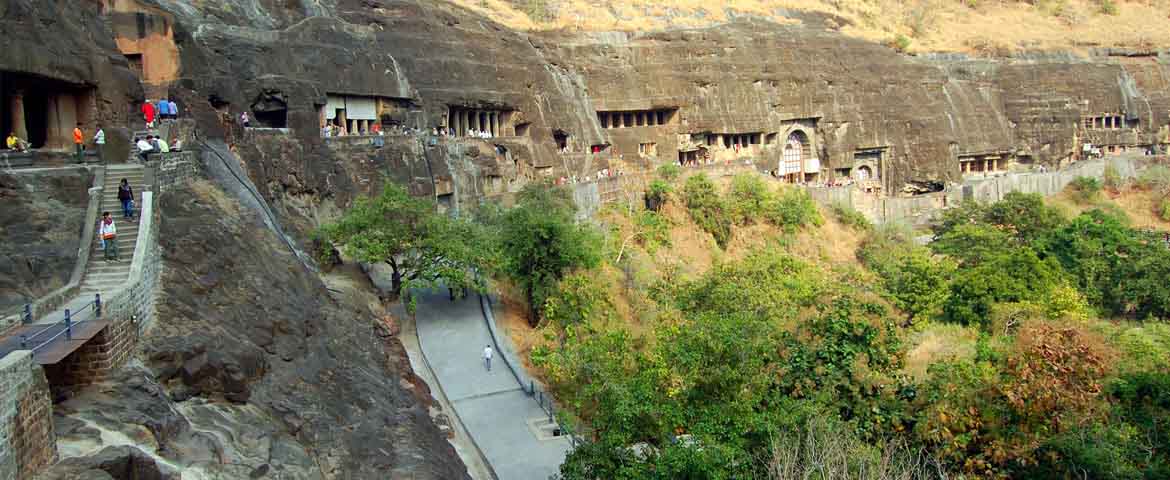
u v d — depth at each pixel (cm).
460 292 4656
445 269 4112
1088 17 13975
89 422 1645
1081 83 11269
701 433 2420
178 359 1986
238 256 2656
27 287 2041
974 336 4734
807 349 2886
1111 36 12581
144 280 2116
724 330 2739
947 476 2534
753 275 4906
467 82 6600
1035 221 7569
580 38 8500
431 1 6950
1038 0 14612
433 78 6328
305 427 2156
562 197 5750
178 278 2300
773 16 10775
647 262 5978
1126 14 14162
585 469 2433
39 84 2797
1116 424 2736
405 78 5912
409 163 5231
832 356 2855
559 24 8850
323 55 5106
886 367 2888
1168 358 3741
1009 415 2706
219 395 2031
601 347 3134
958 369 2875
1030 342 2945
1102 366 2908
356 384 2609
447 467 2489
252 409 2073
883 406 2764
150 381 1864
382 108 5678
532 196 5534
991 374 2864
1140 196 10031
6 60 2523
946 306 5238
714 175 7906
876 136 9919
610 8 9969
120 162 2816
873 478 2083
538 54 7706
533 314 4544
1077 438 2556
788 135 9525
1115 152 11306
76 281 2117
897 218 8562
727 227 7081
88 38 2988
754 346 2742
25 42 2597
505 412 3409
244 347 2209
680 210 7062
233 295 2455
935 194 9425
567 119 7650
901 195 10006
